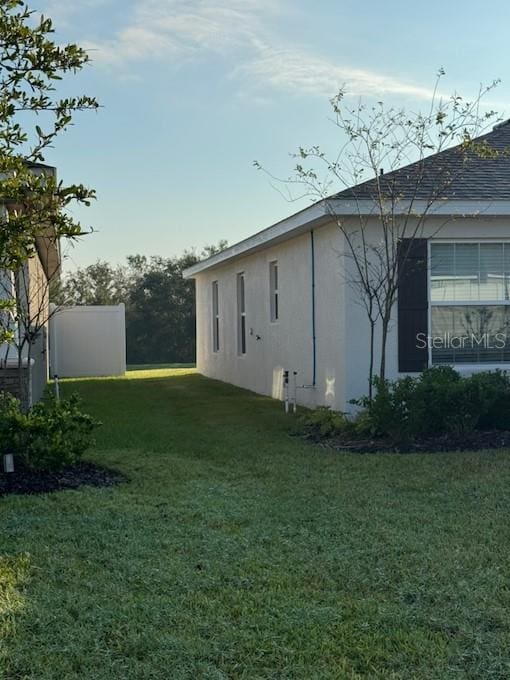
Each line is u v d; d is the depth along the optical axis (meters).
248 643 3.50
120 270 39.16
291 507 5.86
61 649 3.44
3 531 5.18
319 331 11.56
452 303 10.42
